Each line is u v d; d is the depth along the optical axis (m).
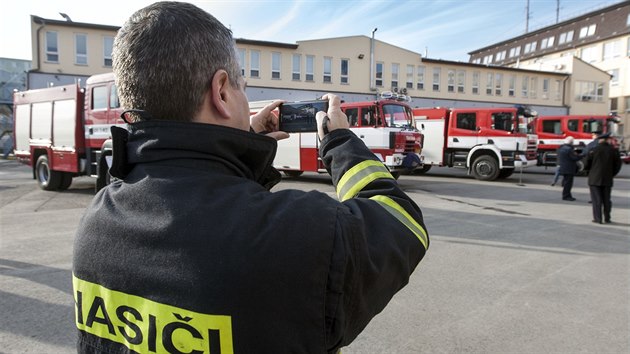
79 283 0.94
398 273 0.95
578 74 35.94
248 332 0.76
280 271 0.77
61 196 10.80
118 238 0.87
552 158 19.89
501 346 3.08
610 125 19.20
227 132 0.90
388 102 12.53
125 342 0.84
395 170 12.28
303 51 28.00
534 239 6.38
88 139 10.47
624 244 6.11
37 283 4.35
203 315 0.76
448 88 32.28
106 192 1.00
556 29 46.72
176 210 0.82
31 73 23.00
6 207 9.17
